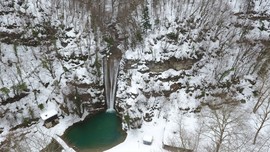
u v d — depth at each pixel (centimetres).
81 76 6988
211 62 7106
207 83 6888
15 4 7331
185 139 5556
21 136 6009
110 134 6381
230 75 6906
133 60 7050
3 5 7244
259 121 6144
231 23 7450
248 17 7606
